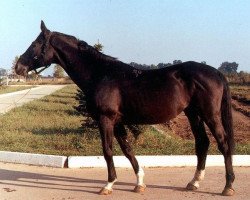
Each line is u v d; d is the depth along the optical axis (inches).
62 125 571.8
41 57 270.2
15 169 330.0
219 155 346.0
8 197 252.4
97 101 253.0
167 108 246.4
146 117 251.3
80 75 267.1
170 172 319.0
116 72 256.8
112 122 254.7
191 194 257.0
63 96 1315.2
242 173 314.2
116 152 376.2
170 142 424.5
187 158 341.4
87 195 256.7
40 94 1473.9
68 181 292.8
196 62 255.0
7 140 437.7
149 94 246.7
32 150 384.2
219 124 245.1
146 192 262.5
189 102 249.1
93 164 336.8
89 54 266.2
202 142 267.7
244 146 402.0
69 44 269.4
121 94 251.4
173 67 254.5
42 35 270.7
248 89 1668.3
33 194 259.4
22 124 586.6
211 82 242.8
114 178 259.6
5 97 1285.7
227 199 244.7
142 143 414.6
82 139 430.0
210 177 301.6
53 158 341.1
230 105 248.8
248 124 687.1
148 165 336.8
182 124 710.5
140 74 254.7
